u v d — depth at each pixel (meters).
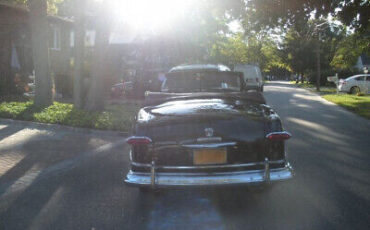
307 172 5.63
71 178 5.47
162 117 4.02
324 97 21.27
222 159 3.79
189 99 4.92
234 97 4.87
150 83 18.69
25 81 18.28
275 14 12.12
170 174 3.78
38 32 12.80
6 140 8.27
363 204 4.24
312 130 9.60
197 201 4.41
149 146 3.85
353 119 11.84
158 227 3.69
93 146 7.74
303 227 3.62
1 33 17.95
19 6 19.52
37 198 4.61
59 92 19.70
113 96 19.16
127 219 3.92
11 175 5.62
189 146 3.79
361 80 24.61
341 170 5.73
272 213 4.00
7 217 4.00
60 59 24.41
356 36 18.95
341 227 3.62
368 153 6.91
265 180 3.71
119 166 6.16
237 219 3.85
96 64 12.15
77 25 12.32
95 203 4.41
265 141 3.83
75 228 3.71
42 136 8.77
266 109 4.33
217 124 3.82
